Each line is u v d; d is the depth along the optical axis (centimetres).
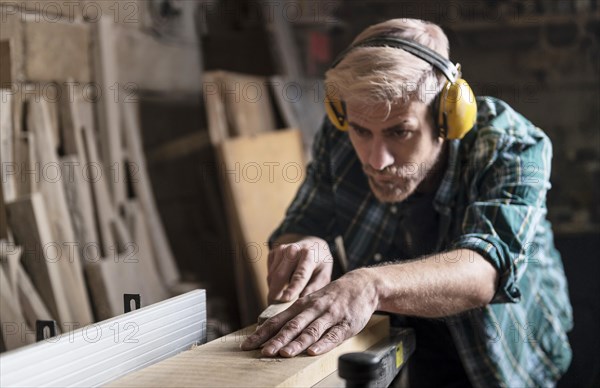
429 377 160
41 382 77
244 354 97
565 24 421
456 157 142
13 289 186
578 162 421
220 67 396
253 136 340
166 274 304
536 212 129
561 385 182
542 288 159
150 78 329
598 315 186
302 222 163
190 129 371
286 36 423
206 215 369
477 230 125
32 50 233
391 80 121
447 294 114
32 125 223
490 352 147
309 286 127
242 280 320
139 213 287
